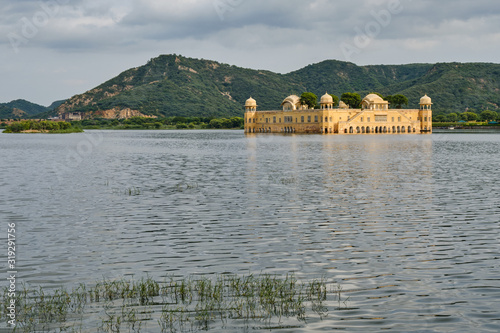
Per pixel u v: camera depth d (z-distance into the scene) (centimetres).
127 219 3662
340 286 2269
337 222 3497
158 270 2509
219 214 3806
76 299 2164
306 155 9994
